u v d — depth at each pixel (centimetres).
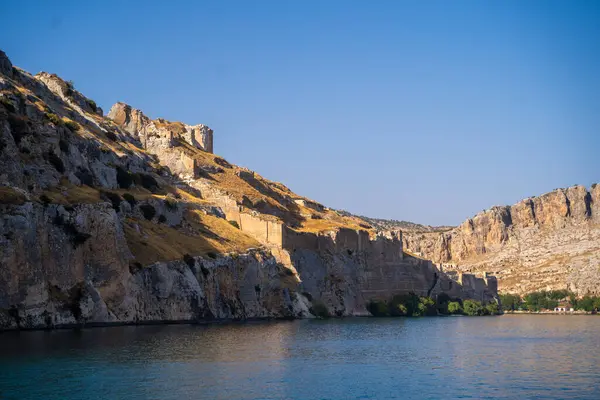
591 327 17688
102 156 15488
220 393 6794
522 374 8281
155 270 12675
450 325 17788
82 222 10981
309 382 7525
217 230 16650
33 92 15662
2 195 9700
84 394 6500
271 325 14538
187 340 10250
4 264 9412
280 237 18325
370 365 8831
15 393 6438
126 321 11656
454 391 7250
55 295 10388
